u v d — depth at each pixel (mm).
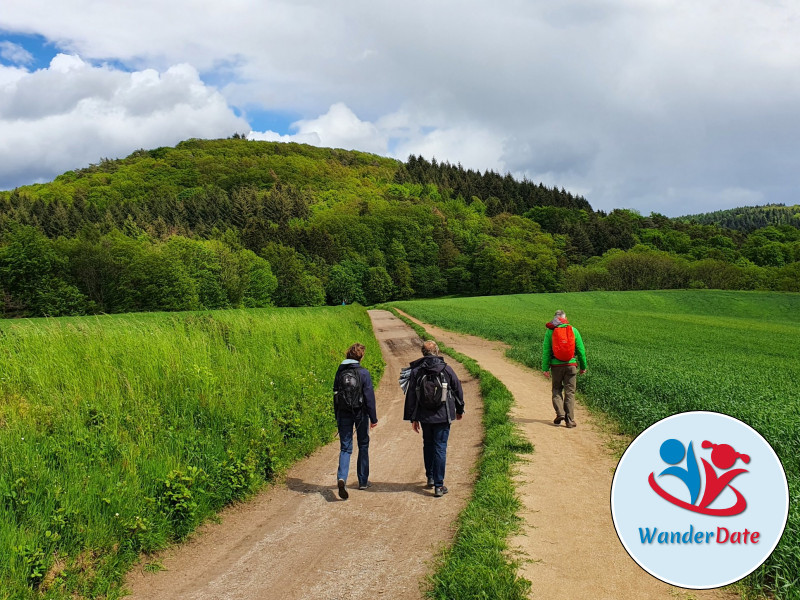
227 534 5762
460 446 8789
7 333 9422
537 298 85062
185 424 7480
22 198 135375
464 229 156750
